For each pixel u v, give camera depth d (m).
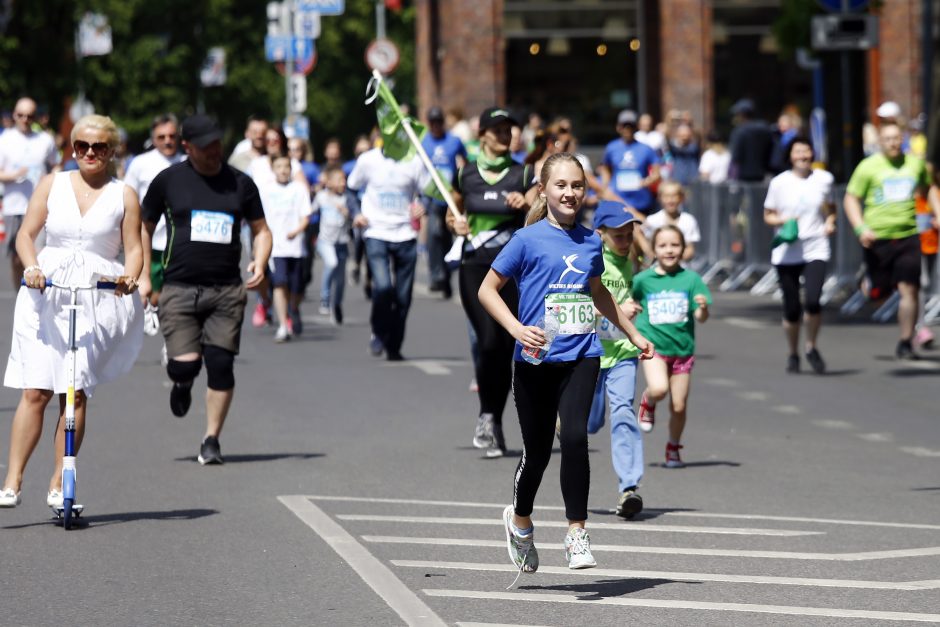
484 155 29.12
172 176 26.77
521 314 18.62
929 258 48.62
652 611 17.45
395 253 40.41
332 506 23.23
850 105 57.50
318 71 166.00
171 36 121.62
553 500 24.42
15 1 99.06
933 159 52.25
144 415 31.81
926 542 21.27
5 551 20.20
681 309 26.50
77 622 16.92
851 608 17.61
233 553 20.11
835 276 54.44
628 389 23.19
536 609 17.52
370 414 32.19
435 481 25.36
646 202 53.00
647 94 93.88
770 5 92.88
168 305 26.73
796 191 38.97
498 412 27.86
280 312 44.84
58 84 101.00
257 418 31.61
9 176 48.31
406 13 166.12
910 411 33.69
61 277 22.23
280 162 44.88
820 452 28.94
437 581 18.81
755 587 18.59
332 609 17.42
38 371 22.14
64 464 21.52
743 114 64.38
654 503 24.12
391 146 32.72
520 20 93.50
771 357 42.16
